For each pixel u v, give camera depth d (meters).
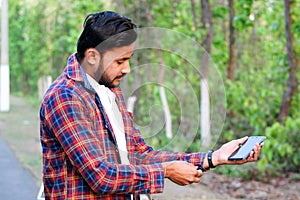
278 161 9.71
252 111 9.91
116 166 2.33
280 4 10.62
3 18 23.11
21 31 35.38
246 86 11.49
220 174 9.18
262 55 13.59
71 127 2.30
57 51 20.22
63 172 2.38
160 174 2.38
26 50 32.69
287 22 9.59
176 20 11.45
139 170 2.36
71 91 2.34
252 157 2.59
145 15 12.41
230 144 2.65
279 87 10.79
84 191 2.36
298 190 8.16
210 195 7.46
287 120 8.93
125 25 2.38
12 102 30.78
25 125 18.55
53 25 21.41
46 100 2.37
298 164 9.55
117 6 12.36
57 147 2.38
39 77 28.80
